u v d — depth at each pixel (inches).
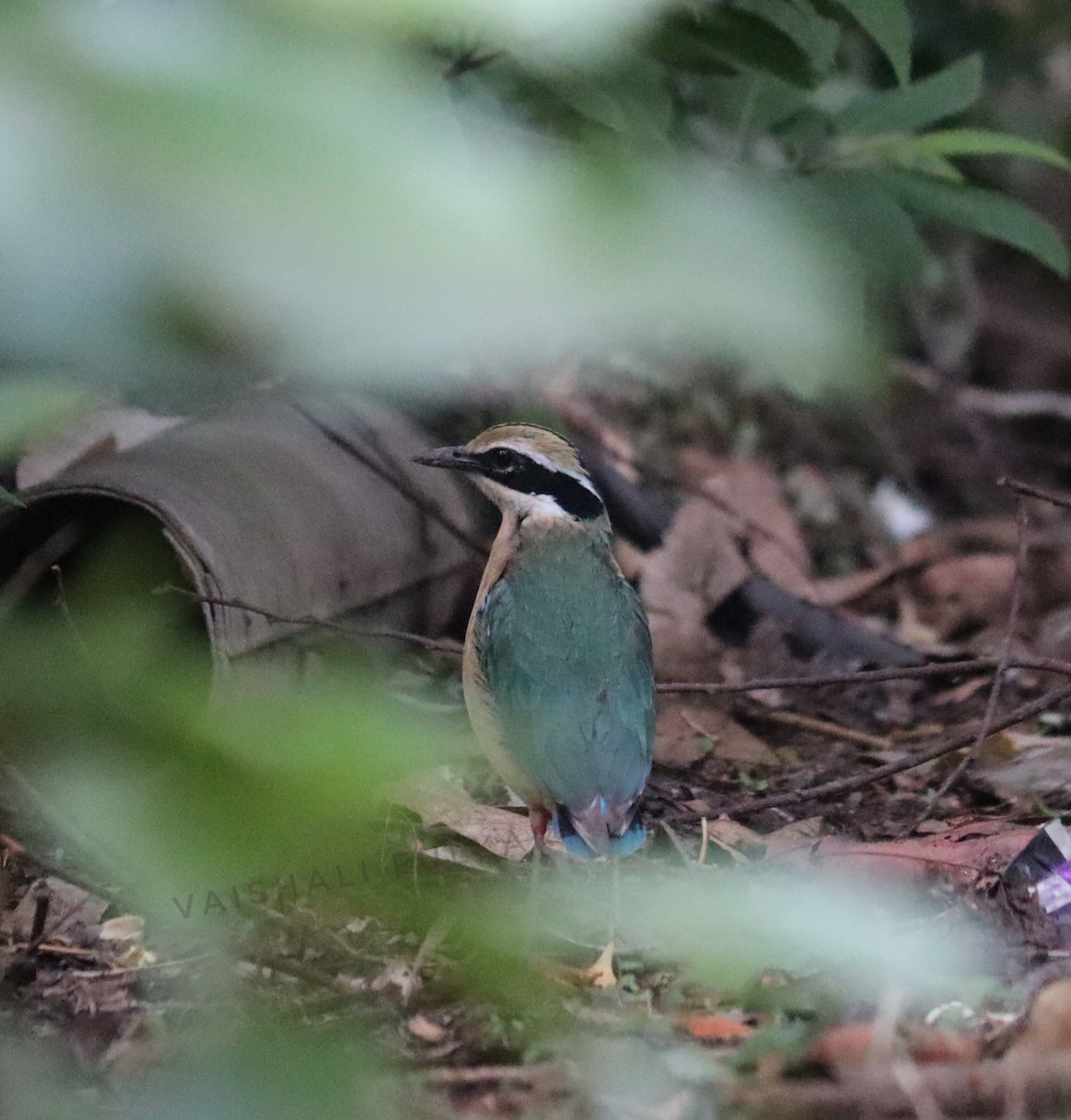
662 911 136.9
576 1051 302.0
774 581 678.5
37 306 56.6
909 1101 278.7
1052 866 398.0
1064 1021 305.6
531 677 409.4
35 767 80.7
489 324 58.7
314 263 58.0
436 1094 284.8
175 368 58.7
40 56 60.1
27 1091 119.0
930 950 182.4
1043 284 991.6
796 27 254.5
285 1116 85.9
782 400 783.1
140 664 81.4
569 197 63.4
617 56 119.5
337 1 66.2
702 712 574.9
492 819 419.5
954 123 664.4
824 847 433.4
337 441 482.0
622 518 660.1
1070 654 631.2
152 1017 312.2
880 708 609.9
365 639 497.0
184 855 75.3
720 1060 310.7
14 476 405.1
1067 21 881.5
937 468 863.1
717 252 64.3
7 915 348.5
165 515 386.0
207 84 60.9
